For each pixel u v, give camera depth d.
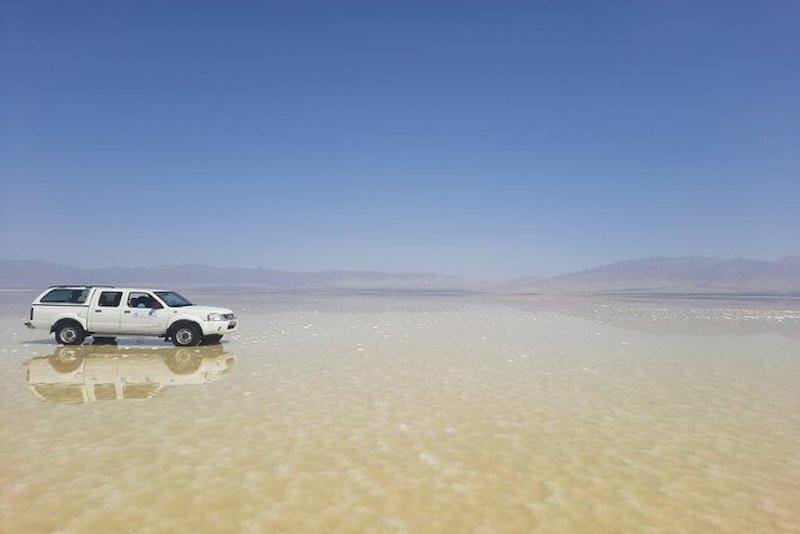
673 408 11.21
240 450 8.23
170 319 19.12
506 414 10.59
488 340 22.39
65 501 6.33
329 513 6.13
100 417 9.98
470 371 15.12
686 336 24.70
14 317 31.38
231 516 6.01
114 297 19.36
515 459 8.05
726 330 27.77
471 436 9.15
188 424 9.58
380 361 16.67
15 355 17.30
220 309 19.80
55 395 11.76
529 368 15.72
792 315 39.28
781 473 7.60
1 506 6.17
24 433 8.93
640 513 6.28
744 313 41.06
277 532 5.65
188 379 13.63
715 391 12.88
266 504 6.34
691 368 16.05
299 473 7.34
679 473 7.56
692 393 12.63
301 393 12.17
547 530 5.83
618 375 14.80
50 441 8.52
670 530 5.88
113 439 8.66
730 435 9.36
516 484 7.10
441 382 13.58
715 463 7.98
